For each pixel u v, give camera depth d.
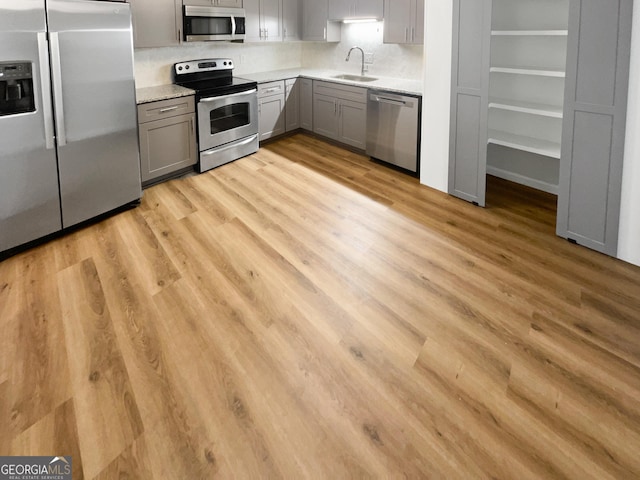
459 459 1.60
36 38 2.76
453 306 2.49
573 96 2.91
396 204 3.89
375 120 4.79
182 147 4.39
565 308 2.45
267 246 3.16
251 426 1.73
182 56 5.00
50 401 1.84
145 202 3.90
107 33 3.22
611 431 1.71
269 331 2.28
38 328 2.28
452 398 1.87
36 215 3.06
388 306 2.49
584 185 3.00
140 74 4.62
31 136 2.92
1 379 1.95
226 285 2.68
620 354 2.11
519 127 4.07
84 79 3.13
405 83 4.93
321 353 2.13
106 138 3.40
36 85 2.85
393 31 4.68
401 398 1.87
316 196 4.07
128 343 2.18
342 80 5.17
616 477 1.53
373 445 1.65
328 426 1.73
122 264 2.91
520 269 2.85
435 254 3.05
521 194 4.06
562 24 3.54
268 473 1.55
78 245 3.15
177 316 2.39
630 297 2.54
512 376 1.98
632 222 2.80
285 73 5.88
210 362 2.06
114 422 1.75
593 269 2.83
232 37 4.98
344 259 3.00
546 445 1.65
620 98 2.67
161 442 1.66
